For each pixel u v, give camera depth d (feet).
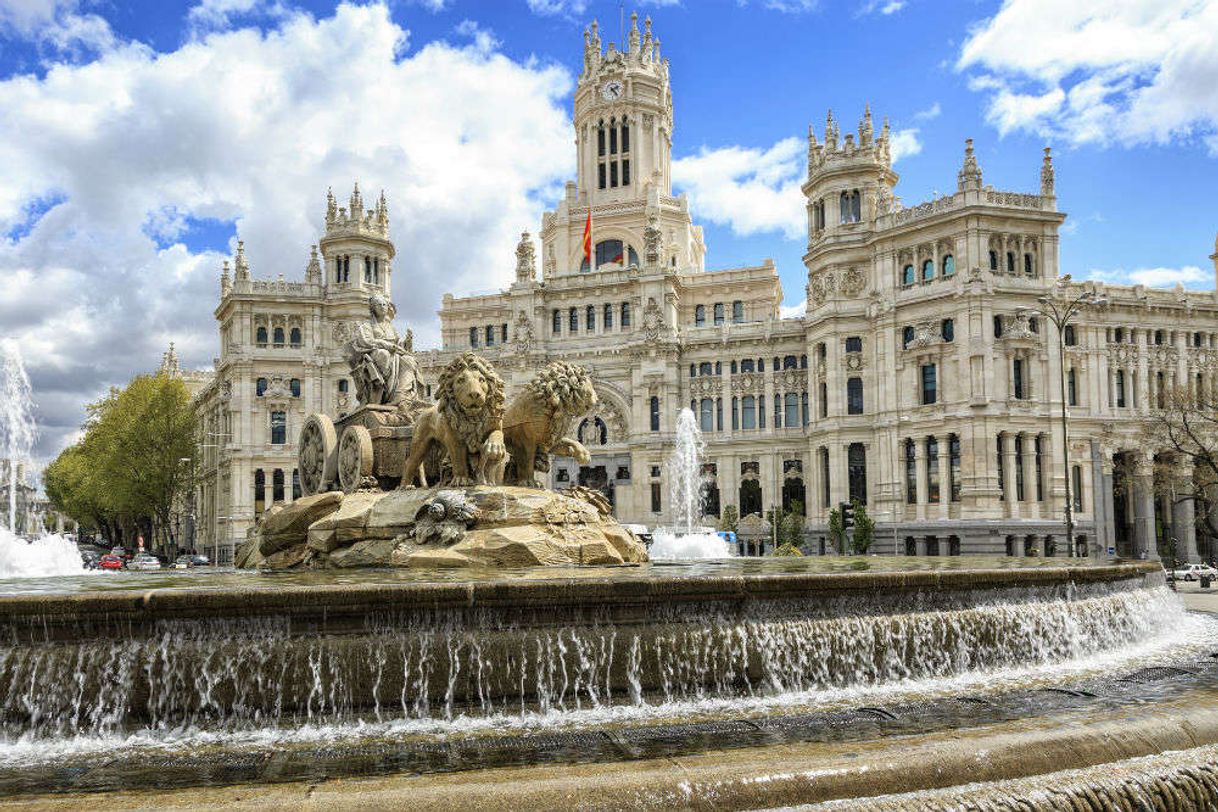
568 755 38.11
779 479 324.39
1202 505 281.54
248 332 358.43
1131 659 65.16
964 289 261.65
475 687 45.34
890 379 280.51
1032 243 268.00
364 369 98.63
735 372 335.26
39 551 148.56
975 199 261.65
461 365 79.05
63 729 41.29
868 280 292.61
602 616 48.14
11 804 26.96
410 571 66.13
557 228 404.36
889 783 29.66
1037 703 48.93
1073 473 268.21
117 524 408.26
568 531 74.18
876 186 297.53
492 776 29.89
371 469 91.81
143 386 329.52
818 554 301.02
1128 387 278.05
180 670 42.57
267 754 38.55
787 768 29.71
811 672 51.93
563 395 82.89
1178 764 31.73
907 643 55.16
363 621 44.68
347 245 366.84
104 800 27.45
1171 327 282.77
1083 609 65.67
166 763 37.32
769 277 361.92
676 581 49.11
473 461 81.00
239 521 347.56
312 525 80.07
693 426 327.26
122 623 42.52
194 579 66.49
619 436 341.82
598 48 417.49
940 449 265.75
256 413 355.15
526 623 46.75
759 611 51.62
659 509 329.52
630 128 405.80
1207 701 39.78
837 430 291.58
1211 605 118.11
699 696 48.98
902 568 76.23
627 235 392.47
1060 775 30.76
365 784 29.45
